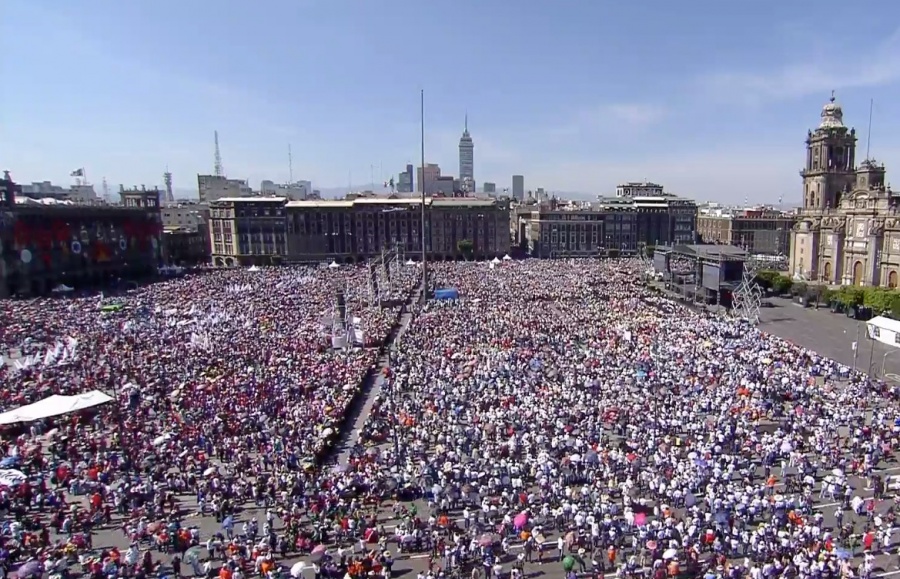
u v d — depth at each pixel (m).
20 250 134.00
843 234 142.25
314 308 101.94
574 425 50.62
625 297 115.94
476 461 44.81
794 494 41.00
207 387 58.56
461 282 136.50
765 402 56.47
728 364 68.38
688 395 57.91
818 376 69.06
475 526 37.47
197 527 38.22
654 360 69.75
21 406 51.88
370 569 33.06
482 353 72.75
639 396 57.41
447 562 33.72
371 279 114.81
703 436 49.00
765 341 82.56
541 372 65.31
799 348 81.06
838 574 31.53
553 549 36.16
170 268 180.00
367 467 43.81
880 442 47.59
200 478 43.22
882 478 43.53
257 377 62.47
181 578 32.81
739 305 114.12
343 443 50.97
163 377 62.41
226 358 69.31
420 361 69.75
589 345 77.44
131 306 104.38
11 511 38.31
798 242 156.00
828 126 167.00
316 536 36.69
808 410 54.69
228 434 49.19
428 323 89.81
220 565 34.12
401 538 36.22
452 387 60.41
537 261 197.62
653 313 99.44
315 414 52.97
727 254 121.88
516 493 40.94
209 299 112.12
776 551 33.81
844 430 51.91
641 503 38.59
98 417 52.62
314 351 74.31
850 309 114.50
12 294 129.62
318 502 38.97
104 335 80.56
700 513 36.91
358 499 41.12
